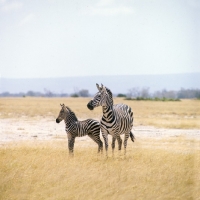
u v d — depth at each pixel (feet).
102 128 89.92
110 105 88.99
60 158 85.76
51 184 68.74
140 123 182.39
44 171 74.74
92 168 76.74
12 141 122.72
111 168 77.20
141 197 63.62
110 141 123.44
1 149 99.45
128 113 96.12
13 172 74.33
